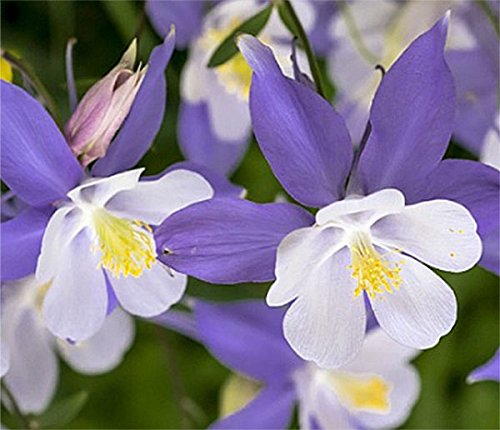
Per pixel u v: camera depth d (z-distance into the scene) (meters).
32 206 0.45
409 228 0.45
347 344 0.45
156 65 0.45
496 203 0.44
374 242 0.45
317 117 0.44
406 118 0.44
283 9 0.48
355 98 0.53
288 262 0.44
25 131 0.44
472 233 0.44
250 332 0.53
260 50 0.43
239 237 0.44
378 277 0.45
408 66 0.44
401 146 0.44
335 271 0.45
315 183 0.44
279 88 0.43
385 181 0.44
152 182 0.46
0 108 0.44
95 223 0.46
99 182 0.45
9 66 0.46
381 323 0.45
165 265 0.44
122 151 0.46
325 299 0.45
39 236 0.45
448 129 0.44
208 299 0.53
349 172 0.44
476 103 0.53
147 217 0.46
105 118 0.45
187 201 0.46
